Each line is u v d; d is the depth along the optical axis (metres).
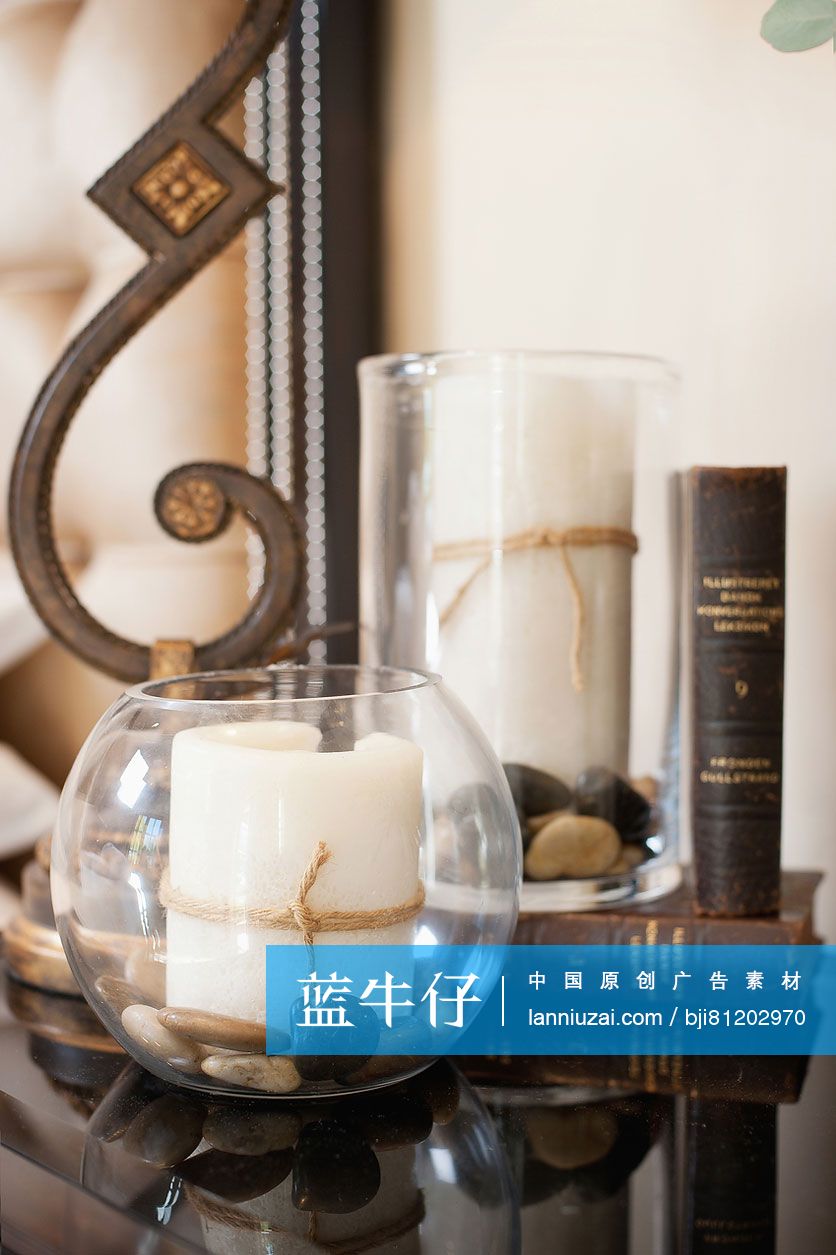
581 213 0.75
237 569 0.95
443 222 0.83
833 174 0.64
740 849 0.51
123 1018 0.42
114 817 0.41
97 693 1.01
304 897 0.39
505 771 0.53
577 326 0.76
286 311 0.90
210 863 0.39
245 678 0.48
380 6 0.87
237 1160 0.40
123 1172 0.39
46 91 0.96
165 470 0.94
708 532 0.51
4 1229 0.40
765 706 0.51
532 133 0.77
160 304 0.59
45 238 0.99
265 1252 0.34
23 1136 0.41
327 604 0.89
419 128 0.85
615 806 0.54
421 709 0.43
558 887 0.53
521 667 0.53
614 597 0.54
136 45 0.91
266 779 0.39
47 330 1.00
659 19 0.70
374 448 0.58
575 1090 0.46
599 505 0.53
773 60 0.66
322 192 0.87
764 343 0.67
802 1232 0.36
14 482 0.60
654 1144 0.41
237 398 0.93
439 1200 0.37
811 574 0.66
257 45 0.57
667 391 0.56
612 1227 0.36
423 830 0.41
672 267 0.71
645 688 0.56
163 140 0.58
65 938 0.44
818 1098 0.45
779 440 0.67
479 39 0.80
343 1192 0.38
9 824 1.02
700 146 0.69
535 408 0.52
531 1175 0.39
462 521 0.54
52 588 0.60
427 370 0.54
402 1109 0.44
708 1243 0.35
